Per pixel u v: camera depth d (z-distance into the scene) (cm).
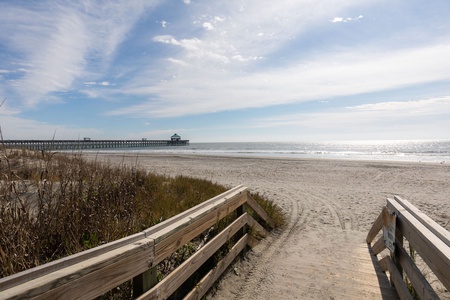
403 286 259
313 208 757
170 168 1700
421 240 210
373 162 2166
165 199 527
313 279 337
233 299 291
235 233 386
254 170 1678
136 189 530
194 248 341
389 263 316
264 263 383
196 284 264
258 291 308
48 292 110
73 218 296
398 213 278
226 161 2336
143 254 173
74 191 336
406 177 1386
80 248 268
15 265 206
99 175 490
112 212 345
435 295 186
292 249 443
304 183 1203
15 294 98
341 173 1545
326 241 491
